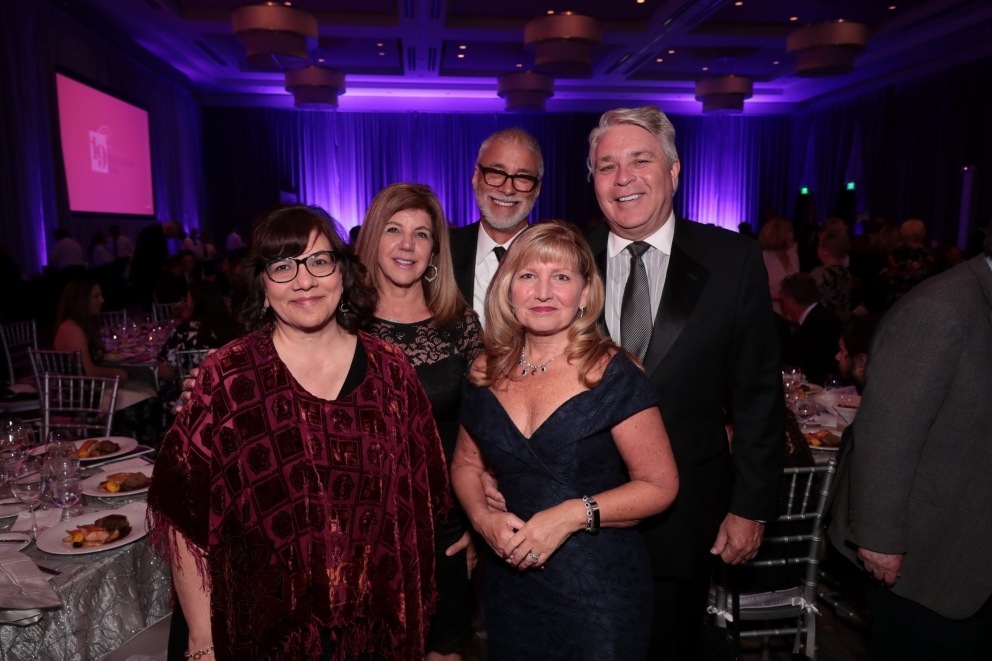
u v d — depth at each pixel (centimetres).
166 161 1241
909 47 1070
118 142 1038
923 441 162
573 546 157
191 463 138
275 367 144
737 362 182
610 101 1464
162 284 731
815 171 1480
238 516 139
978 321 157
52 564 179
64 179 873
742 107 1273
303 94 1191
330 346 150
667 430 178
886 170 1280
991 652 170
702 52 1141
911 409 160
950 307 157
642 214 181
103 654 182
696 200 1544
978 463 161
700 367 178
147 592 198
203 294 434
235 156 1423
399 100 1444
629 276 190
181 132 1316
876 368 167
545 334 163
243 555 139
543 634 160
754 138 1541
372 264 196
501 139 242
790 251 570
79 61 934
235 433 140
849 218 1255
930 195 1179
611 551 157
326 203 1459
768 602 234
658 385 177
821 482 224
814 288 423
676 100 1470
